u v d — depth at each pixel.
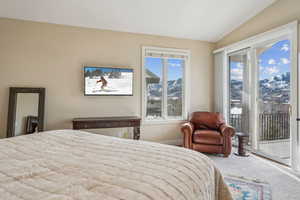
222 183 1.40
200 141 3.47
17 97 3.28
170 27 3.91
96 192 0.73
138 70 4.05
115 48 3.88
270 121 3.33
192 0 3.15
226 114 4.28
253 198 2.00
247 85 3.86
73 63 3.62
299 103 2.76
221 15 3.57
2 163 1.05
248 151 3.78
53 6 3.09
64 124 3.58
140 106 4.07
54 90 3.51
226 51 4.27
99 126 3.37
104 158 1.15
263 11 3.40
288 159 3.01
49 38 3.48
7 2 2.93
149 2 3.15
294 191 2.16
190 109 4.46
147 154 1.24
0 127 3.24
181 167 1.05
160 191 0.77
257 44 3.58
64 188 0.76
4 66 3.26
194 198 0.89
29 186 0.78
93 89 3.67
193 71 4.49
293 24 2.79
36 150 1.30
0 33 3.23
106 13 3.35
